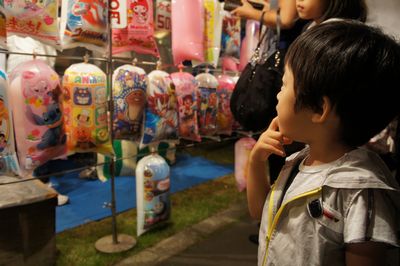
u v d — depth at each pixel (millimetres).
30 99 1554
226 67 2559
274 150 955
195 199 3160
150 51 2041
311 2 1441
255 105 1888
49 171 2955
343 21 800
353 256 747
